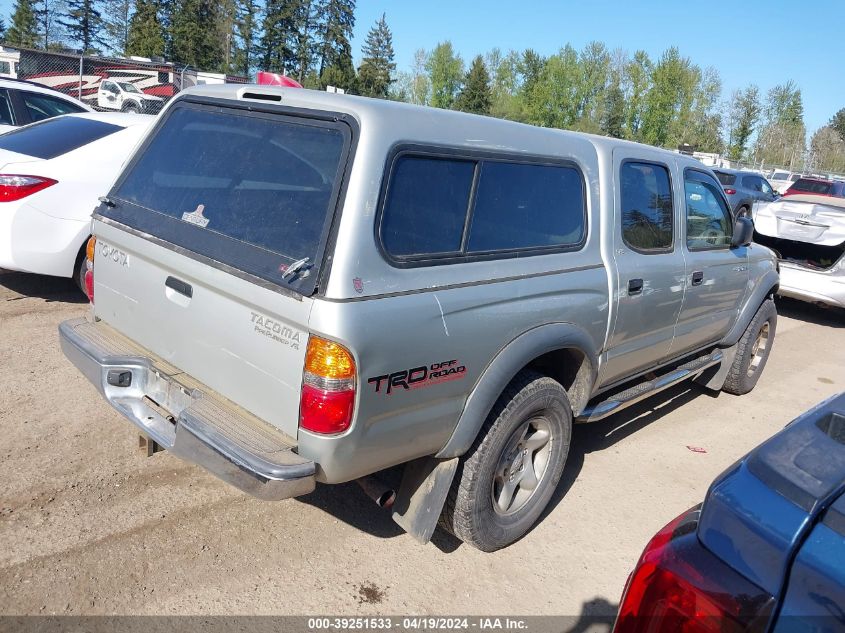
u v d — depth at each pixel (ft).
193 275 8.79
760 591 4.25
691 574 4.54
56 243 18.56
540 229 10.42
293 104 9.02
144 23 252.62
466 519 9.91
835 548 4.15
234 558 10.02
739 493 4.70
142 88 73.82
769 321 18.95
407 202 8.34
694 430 16.57
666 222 13.46
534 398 10.15
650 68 255.29
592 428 15.99
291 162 8.59
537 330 10.01
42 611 8.61
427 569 10.29
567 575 10.52
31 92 28.45
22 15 245.65
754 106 221.46
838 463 4.88
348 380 7.56
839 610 3.92
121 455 12.30
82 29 251.80
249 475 7.60
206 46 265.13
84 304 20.12
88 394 14.43
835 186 71.26
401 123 8.40
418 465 9.55
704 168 15.07
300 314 7.54
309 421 7.69
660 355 14.28
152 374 9.78
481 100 263.49
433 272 8.52
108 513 10.66
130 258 10.13
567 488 13.12
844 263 27.66
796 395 19.98
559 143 10.96
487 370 9.32
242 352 8.37
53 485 11.18
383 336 7.76
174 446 8.43
